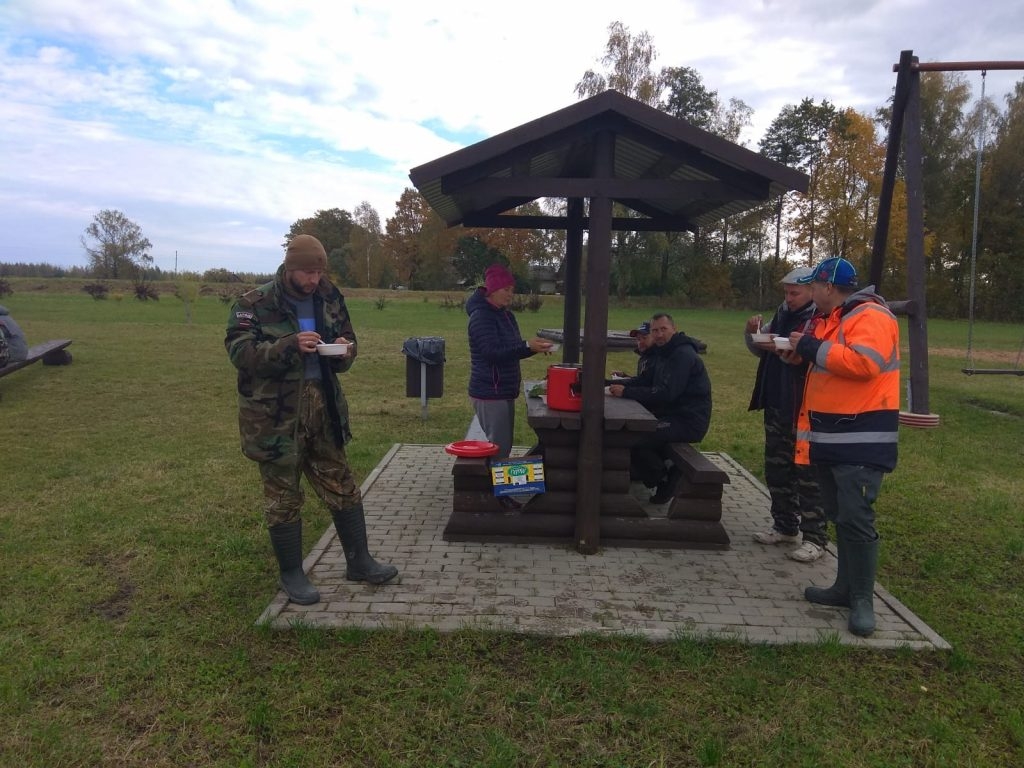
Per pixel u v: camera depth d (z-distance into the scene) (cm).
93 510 476
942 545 449
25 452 635
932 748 250
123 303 3262
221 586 364
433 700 269
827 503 341
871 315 306
